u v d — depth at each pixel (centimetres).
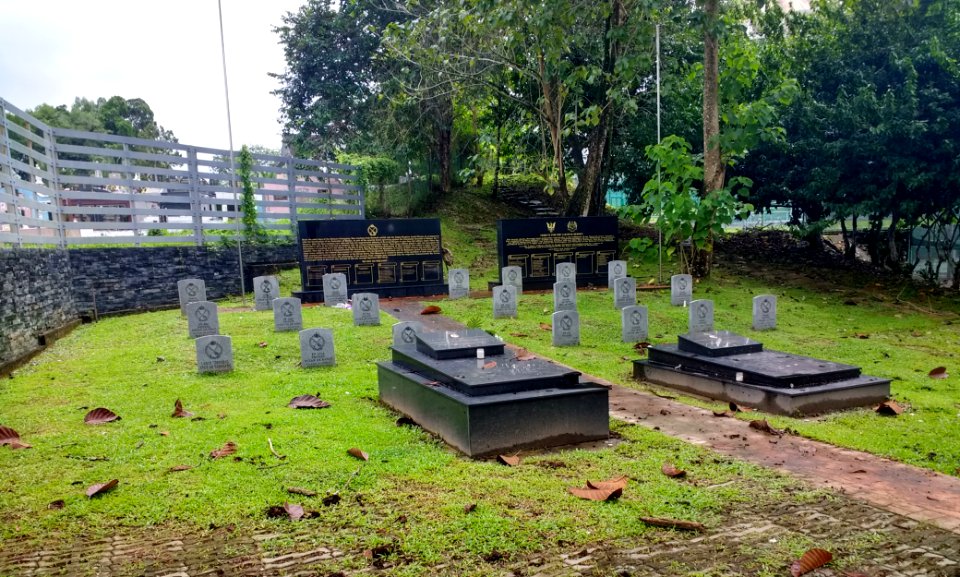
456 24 1936
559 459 553
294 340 1127
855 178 1859
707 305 1270
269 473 506
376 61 2616
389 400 746
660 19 1834
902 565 366
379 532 404
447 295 1808
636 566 363
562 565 364
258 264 1992
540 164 2300
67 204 2188
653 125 2181
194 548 389
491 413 565
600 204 2452
